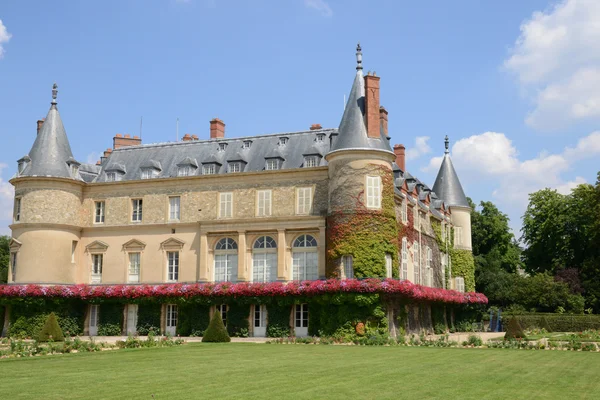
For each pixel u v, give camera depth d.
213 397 15.64
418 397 16.00
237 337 43.06
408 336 43.59
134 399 15.30
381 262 40.91
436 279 56.03
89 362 24.16
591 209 64.56
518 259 82.50
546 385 18.55
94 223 49.47
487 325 63.94
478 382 18.86
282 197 44.97
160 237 47.59
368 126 42.53
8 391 16.55
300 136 48.25
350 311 39.50
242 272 44.44
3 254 85.19
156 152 52.19
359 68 44.69
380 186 41.78
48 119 50.09
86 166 53.84
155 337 42.78
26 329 46.03
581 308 62.41
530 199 74.25
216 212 46.44
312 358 26.08
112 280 48.22
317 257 43.31
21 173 48.41
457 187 64.06
